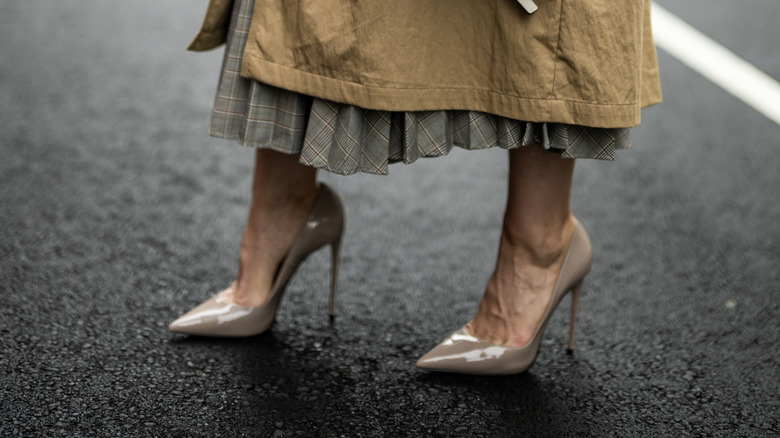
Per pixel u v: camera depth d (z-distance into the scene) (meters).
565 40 1.51
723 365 1.86
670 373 1.82
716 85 4.00
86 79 3.60
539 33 1.51
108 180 2.72
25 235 2.29
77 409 1.57
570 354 1.89
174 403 1.61
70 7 4.58
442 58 1.55
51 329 1.84
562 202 1.74
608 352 1.90
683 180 3.06
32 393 1.61
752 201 2.89
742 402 1.71
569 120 1.54
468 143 1.61
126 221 2.45
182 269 2.19
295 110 1.60
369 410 1.63
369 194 2.80
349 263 2.29
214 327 1.84
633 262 2.40
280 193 1.84
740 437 1.59
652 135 3.47
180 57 3.99
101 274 2.12
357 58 1.53
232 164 2.96
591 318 2.06
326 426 1.57
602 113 1.54
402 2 1.51
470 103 1.58
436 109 1.57
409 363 1.82
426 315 2.04
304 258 1.91
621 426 1.62
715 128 3.56
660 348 1.93
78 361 1.73
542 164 1.68
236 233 2.44
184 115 3.36
